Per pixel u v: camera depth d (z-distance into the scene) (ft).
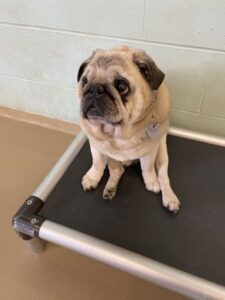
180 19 3.10
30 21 3.76
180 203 3.07
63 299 2.95
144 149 2.68
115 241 2.72
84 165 3.56
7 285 3.06
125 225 2.87
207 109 3.82
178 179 3.34
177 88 3.74
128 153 2.70
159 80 2.28
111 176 3.24
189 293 2.28
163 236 2.77
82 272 3.16
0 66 4.56
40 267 3.20
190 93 3.73
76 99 4.49
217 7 2.89
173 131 3.92
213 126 4.00
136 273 2.42
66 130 4.99
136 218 2.94
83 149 3.79
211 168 3.47
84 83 2.36
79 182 3.34
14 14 3.76
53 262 3.24
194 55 3.35
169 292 3.00
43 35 3.85
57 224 2.77
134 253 2.51
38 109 5.01
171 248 2.66
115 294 2.99
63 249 3.35
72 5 3.40
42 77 4.42
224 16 2.93
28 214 2.87
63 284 3.06
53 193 3.19
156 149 2.88
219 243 2.70
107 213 3.00
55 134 4.95
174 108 3.99
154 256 2.59
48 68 4.25
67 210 3.01
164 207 3.04
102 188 3.27
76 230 2.73
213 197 3.14
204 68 3.42
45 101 4.79
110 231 2.82
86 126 2.60
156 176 3.22
